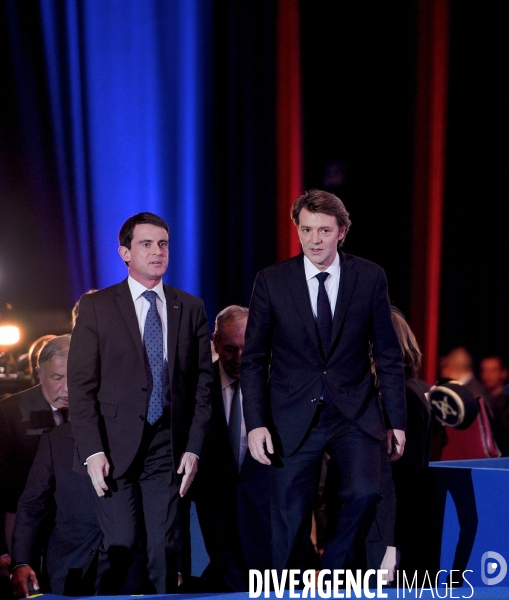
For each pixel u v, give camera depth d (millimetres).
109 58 21625
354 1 21234
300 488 7176
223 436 8430
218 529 8461
